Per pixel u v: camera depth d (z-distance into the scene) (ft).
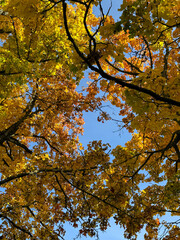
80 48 17.46
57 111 28.40
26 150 27.07
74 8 18.54
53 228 23.17
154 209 21.36
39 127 29.68
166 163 24.80
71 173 22.39
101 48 11.26
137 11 11.16
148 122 14.30
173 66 23.44
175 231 21.04
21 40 16.67
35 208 25.75
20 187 23.09
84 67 11.96
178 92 12.42
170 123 17.66
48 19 15.72
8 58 13.71
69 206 22.15
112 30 11.37
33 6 13.02
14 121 26.50
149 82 12.50
